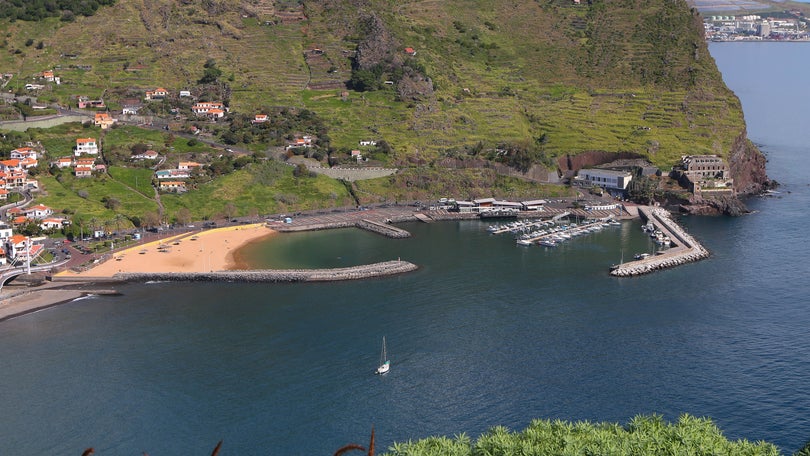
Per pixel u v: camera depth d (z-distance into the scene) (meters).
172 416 173.00
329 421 169.50
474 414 171.25
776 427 165.12
